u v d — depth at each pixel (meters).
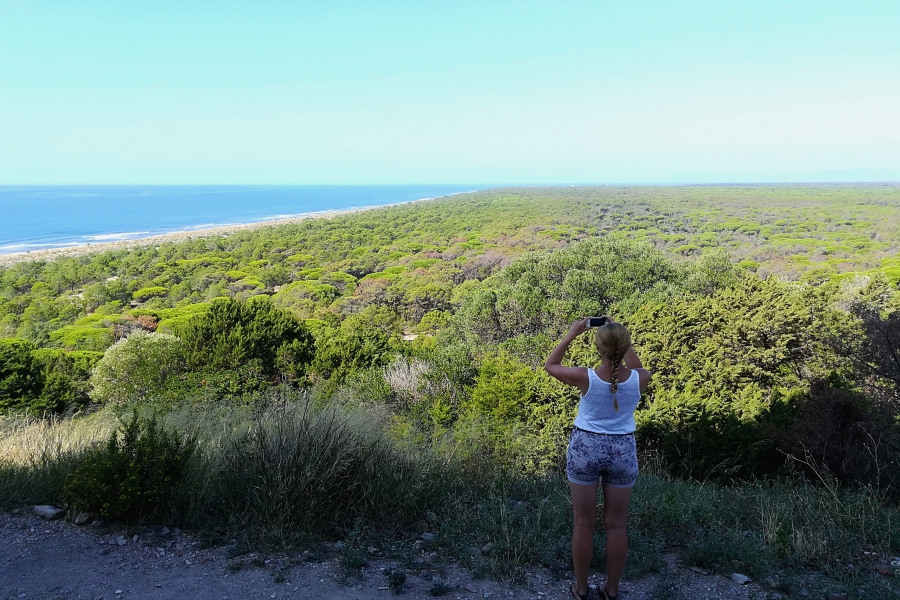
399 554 3.08
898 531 3.54
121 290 46.88
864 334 6.92
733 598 2.72
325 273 52.41
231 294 46.38
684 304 12.73
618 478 2.52
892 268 31.31
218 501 3.55
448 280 41.34
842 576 2.96
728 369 10.19
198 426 5.00
